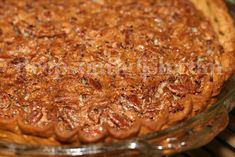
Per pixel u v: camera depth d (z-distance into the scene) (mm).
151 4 524
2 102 406
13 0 533
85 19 498
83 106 397
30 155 362
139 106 398
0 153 372
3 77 427
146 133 380
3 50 458
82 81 421
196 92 418
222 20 496
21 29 482
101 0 530
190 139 371
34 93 410
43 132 378
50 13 507
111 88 414
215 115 387
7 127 387
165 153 368
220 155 442
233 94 406
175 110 400
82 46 456
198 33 483
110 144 357
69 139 376
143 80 422
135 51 449
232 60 449
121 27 477
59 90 411
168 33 477
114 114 391
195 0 529
